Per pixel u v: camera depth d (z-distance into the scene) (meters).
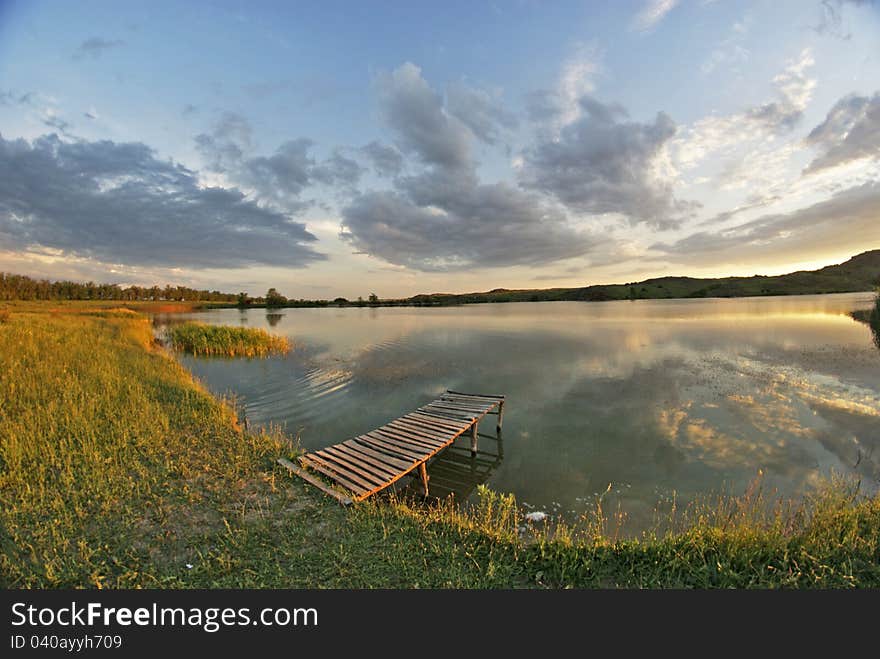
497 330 41.88
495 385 18.69
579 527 7.69
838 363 20.88
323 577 5.35
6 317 33.22
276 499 7.48
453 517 7.03
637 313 65.12
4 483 7.32
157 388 14.35
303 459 9.19
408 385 18.89
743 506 7.39
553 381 19.23
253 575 5.35
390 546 6.05
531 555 5.74
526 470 10.38
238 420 13.31
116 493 7.32
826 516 6.18
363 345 31.73
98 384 14.09
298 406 15.63
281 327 48.41
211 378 20.44
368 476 8.41
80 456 8.61
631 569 5.42
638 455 11.05
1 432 9.25
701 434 12.30
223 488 7.83
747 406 14.67
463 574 5.41
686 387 17.45
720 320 46.97
